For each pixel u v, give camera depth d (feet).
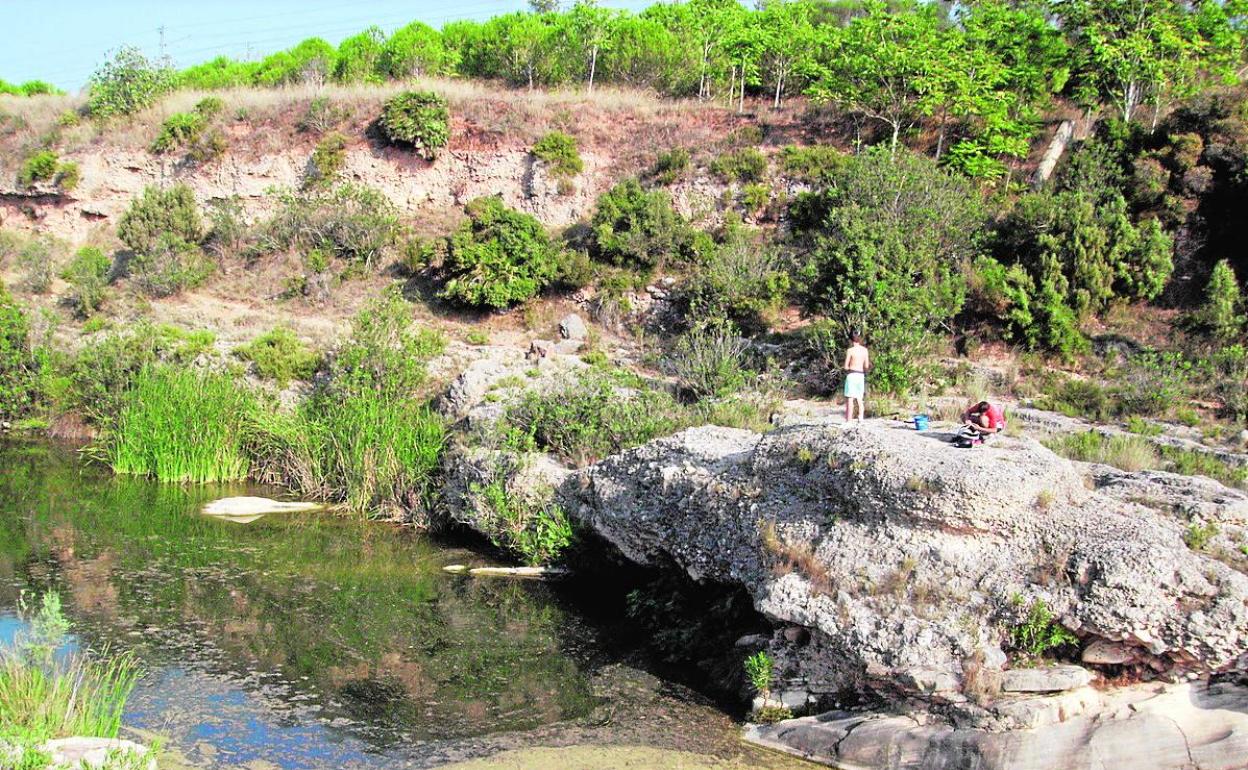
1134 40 76.89
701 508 35.60
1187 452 44.11
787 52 100.37
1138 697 25.71
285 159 100.01
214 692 30.12
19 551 44.04
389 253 88.43
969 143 78.84
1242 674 25.27
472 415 52.16
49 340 71.61
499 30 118.11
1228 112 70.69
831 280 63.16
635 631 36.73
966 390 56.29
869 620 27.35
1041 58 83.87
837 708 28.22
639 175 89.92
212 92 114.83
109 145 105.91
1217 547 27.58
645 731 28.32
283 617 37.09
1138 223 68.69
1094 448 43.27
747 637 31.50
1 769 21.15
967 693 25.79
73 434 68.33
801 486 32.09
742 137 90.12
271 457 59.52
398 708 29.55
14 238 100.01
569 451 48.06
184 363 64.69
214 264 90.33
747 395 53.36
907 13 92.84
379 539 48.29
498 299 77.36
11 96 129.29
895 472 28.96
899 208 67.26
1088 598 25.80
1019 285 62.28
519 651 34.45
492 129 96.12
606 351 72.18
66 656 31.83
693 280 74.43
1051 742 24.73
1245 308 60.44
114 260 95.30
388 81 116.57
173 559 43.86
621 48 112.16
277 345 68.44
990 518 27.68
